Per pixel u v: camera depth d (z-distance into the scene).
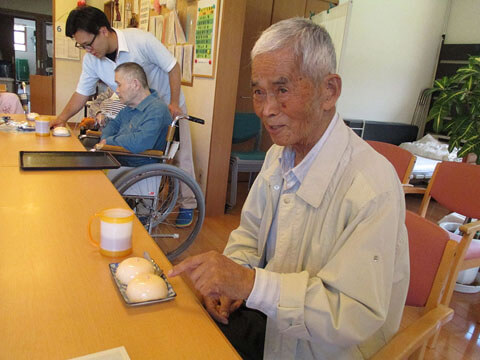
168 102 2.59
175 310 0.65
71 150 1.72
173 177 2.12
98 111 2.98
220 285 0.67
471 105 2.63
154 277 0.68
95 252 0.81
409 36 5.38
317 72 0.74
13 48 9.02
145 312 0.63
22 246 0.81
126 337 0.56
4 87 3.27
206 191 3.07
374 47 5.14
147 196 2.04
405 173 2.24
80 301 0.64
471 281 2.33
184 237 2.62
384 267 0.70
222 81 2.87
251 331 1.02
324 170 0.82
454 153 4.73
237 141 3.91
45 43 8.42
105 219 0.79
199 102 3.14
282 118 0.78
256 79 0.77
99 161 1.56
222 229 2.85
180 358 0.53
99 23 2.08
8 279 0.68
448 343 1.79
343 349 0.80
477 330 1.92
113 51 2.26
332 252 0.76
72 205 1.06
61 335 0.55
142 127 1.95
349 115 5.30
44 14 8.29
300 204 0.85
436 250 0.98
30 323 0.57
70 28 2.06
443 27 5.61
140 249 0.86
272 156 1.08
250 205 1.11
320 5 4.23
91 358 0.51
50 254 0.79
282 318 0.68
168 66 2.40
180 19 3.44
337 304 0.68
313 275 0.80
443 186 2.03
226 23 2.75
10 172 1.33
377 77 5.32
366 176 0.77
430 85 5.84
